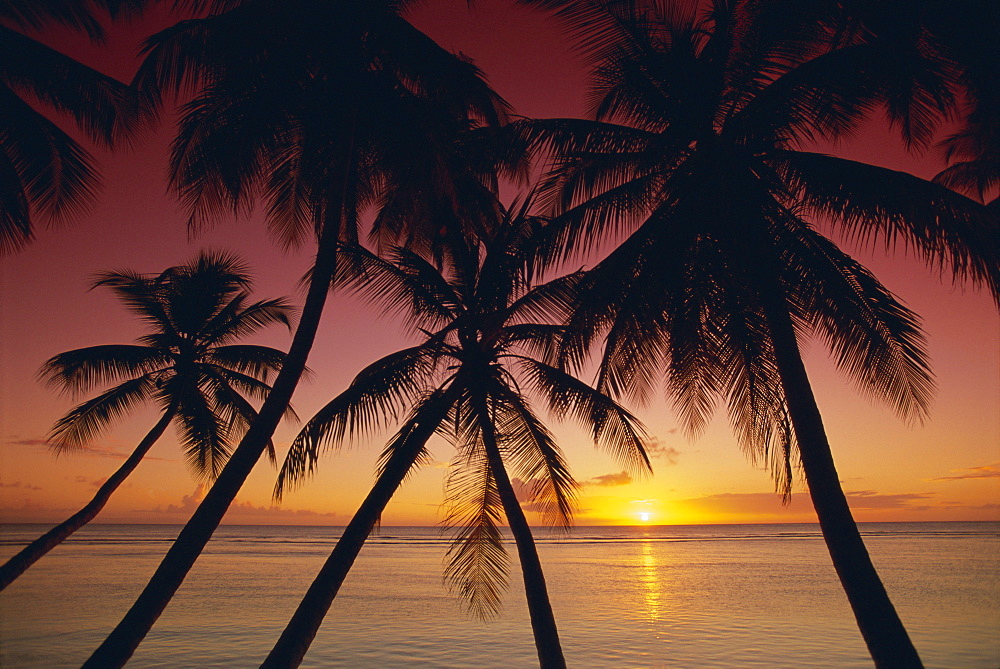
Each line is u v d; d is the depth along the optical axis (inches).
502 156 401.4
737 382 386.3
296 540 4306.1
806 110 334.3
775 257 331.6
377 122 376.2
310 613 317.7
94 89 355.3
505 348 474.0
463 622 909.8
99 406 665.6
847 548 287.4
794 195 353.7
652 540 4328.3
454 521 471.8
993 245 281.7
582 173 391.9
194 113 362.9
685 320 373.4
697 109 357.4
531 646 745.0
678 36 362.9
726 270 367.2
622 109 386.0
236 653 689.6
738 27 360.5
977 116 415.2
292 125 395.2
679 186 362.3
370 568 1980.8
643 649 717.3
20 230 367.6
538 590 415.8
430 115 382.0
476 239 498.3
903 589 1201.4
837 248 330.6
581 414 452.4
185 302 679.1
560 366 370.3
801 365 316.2
